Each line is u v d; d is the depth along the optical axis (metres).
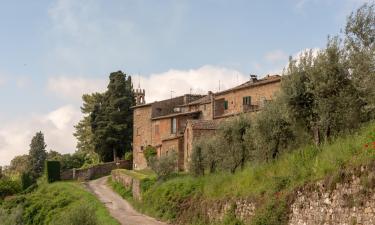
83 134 121.75
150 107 83.50
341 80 25.30
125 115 101.19
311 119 27.12
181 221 38.59
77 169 86.62
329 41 25.89
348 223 20.03
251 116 38.44
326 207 21.67
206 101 71.50
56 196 69.06
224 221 30.80
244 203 29.69
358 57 23.94
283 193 25.56
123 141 99.88
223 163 39.06
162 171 52.38
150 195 48.28
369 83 22.94
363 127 24.08
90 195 62.72
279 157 30.78
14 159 135.88
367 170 19.64
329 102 25.41
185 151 62.62
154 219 42.91
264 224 25.53
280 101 29.08
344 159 21.83
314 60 26.89
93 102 121.69
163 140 69.94
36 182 90.12
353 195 20.09
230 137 38.34
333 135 25.94
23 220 60.69
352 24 25.17
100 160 101.19
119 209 51.56
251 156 36.12
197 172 44.59
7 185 86.00
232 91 66.56
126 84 103.75
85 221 32.38
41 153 132.38
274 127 31.50
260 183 29.53
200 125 60.16
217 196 34.59
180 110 78.88
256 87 62.72
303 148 28.23
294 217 24.02
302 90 27.55
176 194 42.25
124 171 70.50
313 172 23.98
